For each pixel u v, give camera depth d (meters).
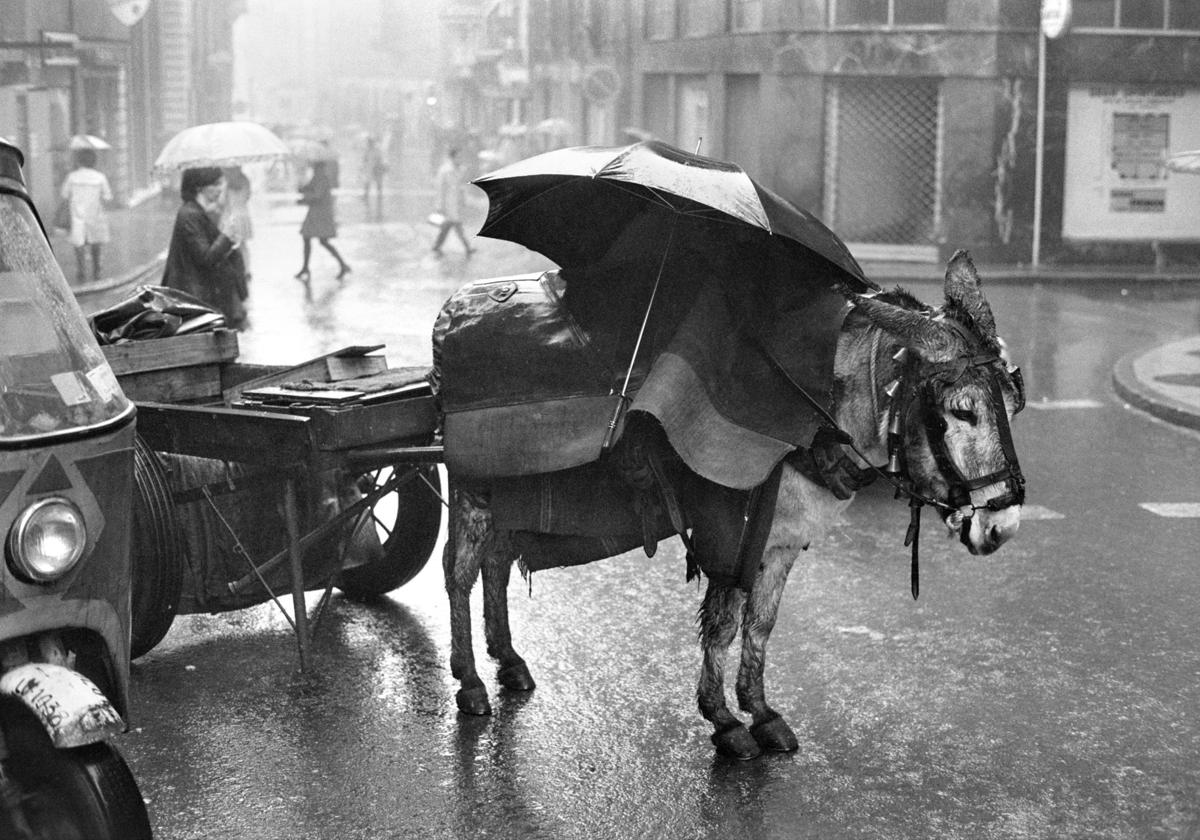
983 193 25.58
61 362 4.60
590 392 5.75
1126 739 6.18
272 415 6.29
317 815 5.43
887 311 5.38
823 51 25.70
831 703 6.55
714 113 28.91
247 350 15.94
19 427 4.36
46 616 4.38
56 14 26.66
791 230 5.41
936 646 7.29
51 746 4.46
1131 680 6.86
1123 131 25.81
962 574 8.52
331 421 6.24
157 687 6.70
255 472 6.68
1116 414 13.52
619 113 35.22
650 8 33.16
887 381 5.47
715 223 5.73
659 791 5.64
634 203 5.87
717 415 5.54
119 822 4.21
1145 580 8.43
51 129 26.31
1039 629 7.57
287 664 6.99
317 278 23.33
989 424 5.30
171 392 7.38
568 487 5.86
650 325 5.74
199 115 51.03
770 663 7.04
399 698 6.56
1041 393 14.51
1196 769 5.89
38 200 25.08
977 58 25.19
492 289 6.11
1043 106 25.28
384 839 5.24
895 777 5.79
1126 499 10.34
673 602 7.98
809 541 5.84
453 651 6.41
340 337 16.97
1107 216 25.98
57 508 4.35
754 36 26.78
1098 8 25.47
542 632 7.47
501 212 5.91
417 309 19.61
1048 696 6.65
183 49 44.06
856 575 8.48
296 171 46.84
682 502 5.71
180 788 5.65
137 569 6.44
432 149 57.97
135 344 7.22
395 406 6.45
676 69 31.02
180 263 14.12
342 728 6.22
